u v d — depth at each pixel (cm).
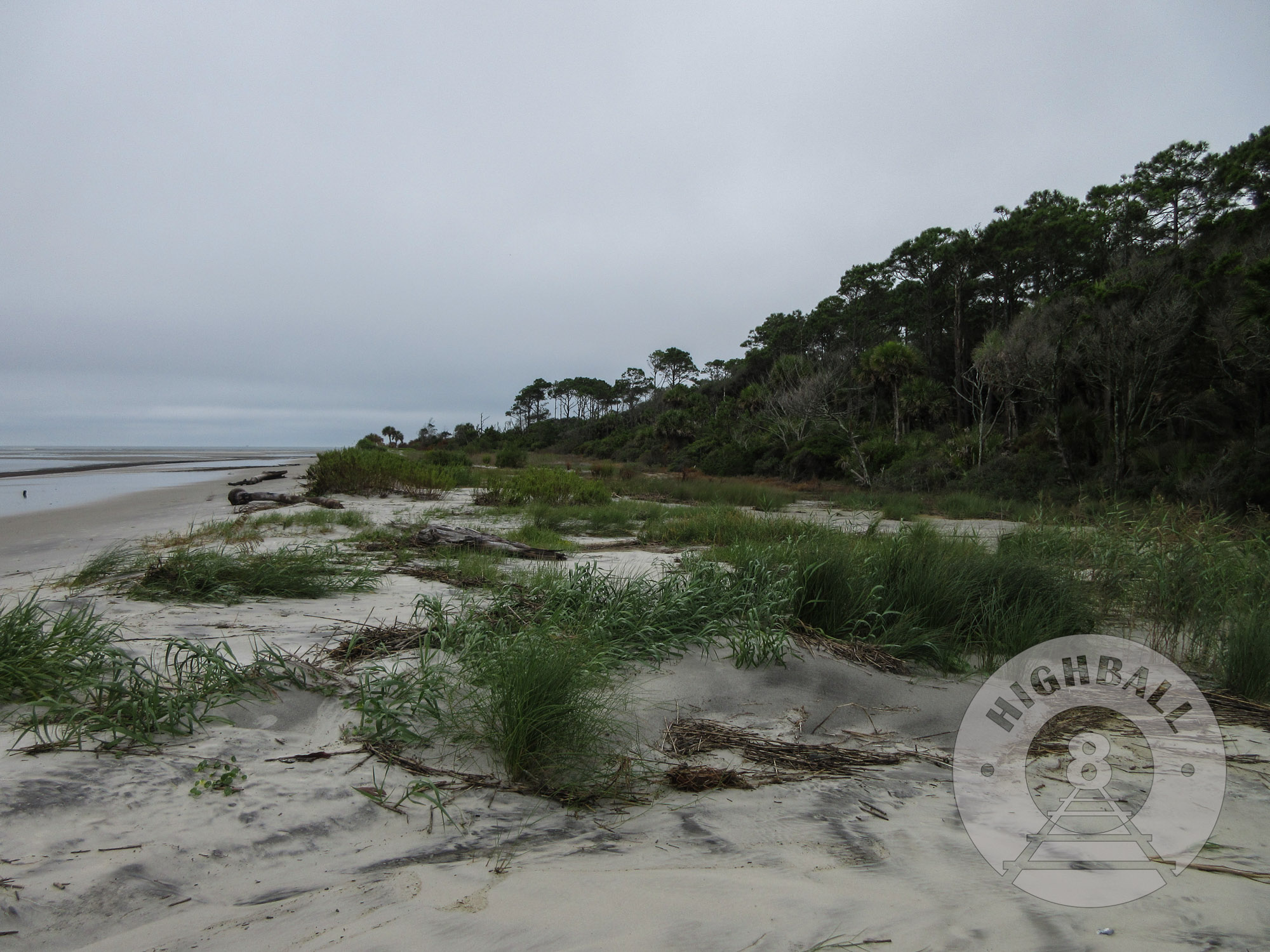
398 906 175
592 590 494
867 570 521
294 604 539
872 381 3691
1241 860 208
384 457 1988
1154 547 614
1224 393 2045
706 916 171
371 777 251
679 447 5172
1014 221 3878
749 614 441
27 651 306
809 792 261
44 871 179
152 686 293
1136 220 3372
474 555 774
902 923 168
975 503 1920
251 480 2598
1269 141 2814
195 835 204
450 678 334
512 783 256
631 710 327
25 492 2092
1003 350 2558
